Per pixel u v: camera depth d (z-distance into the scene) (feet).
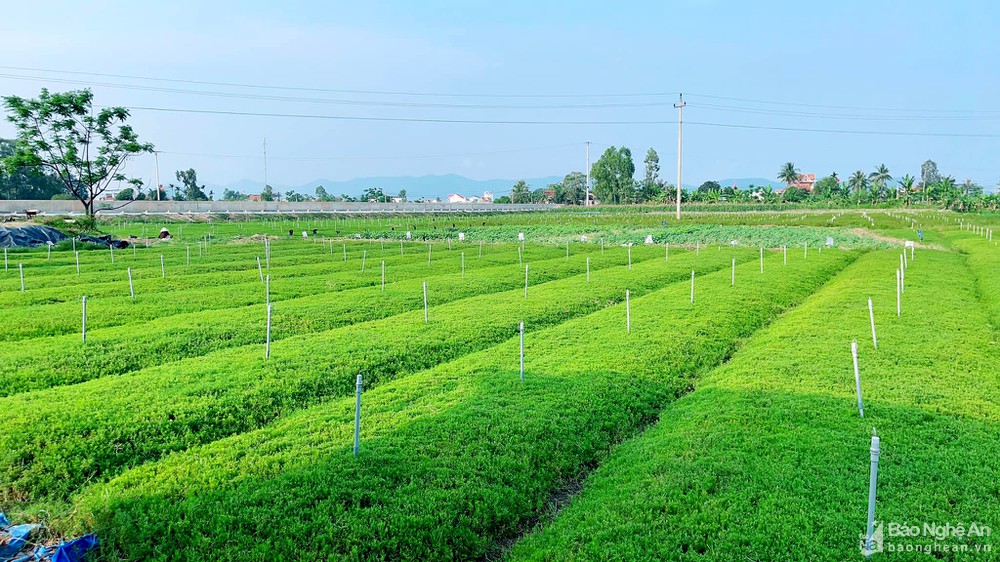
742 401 54.54
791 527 34.53
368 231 298.56
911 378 59.98
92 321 86.89
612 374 63.10
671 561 32.60
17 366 64.23
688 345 75.87
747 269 152.25
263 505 37.58
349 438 47.44
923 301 100.42
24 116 221.46
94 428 48.39
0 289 116.47
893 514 35.35
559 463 45.16
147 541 34.42
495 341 80.23
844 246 219.61
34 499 40.52
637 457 45.14
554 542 35.68
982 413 50.75
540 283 135.54
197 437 48.80
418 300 107.04
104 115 233.76
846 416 50.26
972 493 37.52
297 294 115.44
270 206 467.11
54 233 202.90
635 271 150.20
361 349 72.02
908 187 522.47
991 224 314.96
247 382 59.57
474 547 36.06
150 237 251.60
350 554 33.50
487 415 51.52
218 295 110.52
